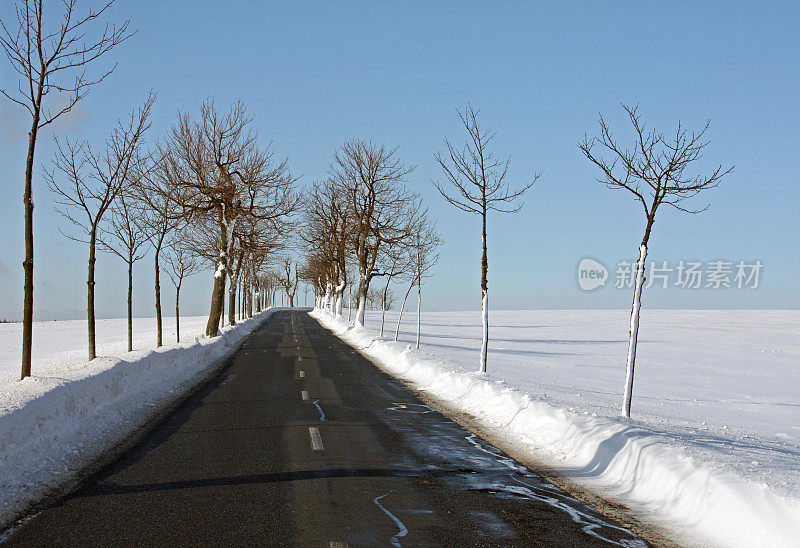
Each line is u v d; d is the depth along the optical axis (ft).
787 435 39.65
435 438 35.45
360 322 155.74
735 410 51.03
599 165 37.50
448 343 127.34
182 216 88.94
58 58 40.01
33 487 23.32
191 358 74.54
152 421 39.17
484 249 61.67
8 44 38.52
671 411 46.34
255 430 36.70
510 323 236.43
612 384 66.08
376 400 50.90
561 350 117.91
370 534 18.99
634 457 26.89
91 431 34.19
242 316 232.94
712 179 36.09
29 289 38.78
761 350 125.90
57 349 99.19
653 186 36.55
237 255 150.00
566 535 19.49
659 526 20.77
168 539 18.21
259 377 66.39
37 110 39.40
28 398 28.76
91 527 19.19
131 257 75.05
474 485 25.34
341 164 156.76
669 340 150.71
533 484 25.79
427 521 20.47
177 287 103.19
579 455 30.45
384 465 28.50
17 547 17.42
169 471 26.61
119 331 161.38
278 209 115.44
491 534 19.34
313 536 18.67
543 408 38.91
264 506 21.70
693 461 24.23
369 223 156.04
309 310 407.85
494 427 39.55
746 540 18.85
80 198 57.16
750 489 20.77
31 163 39.24
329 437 34.91
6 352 92.48
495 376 59.00
